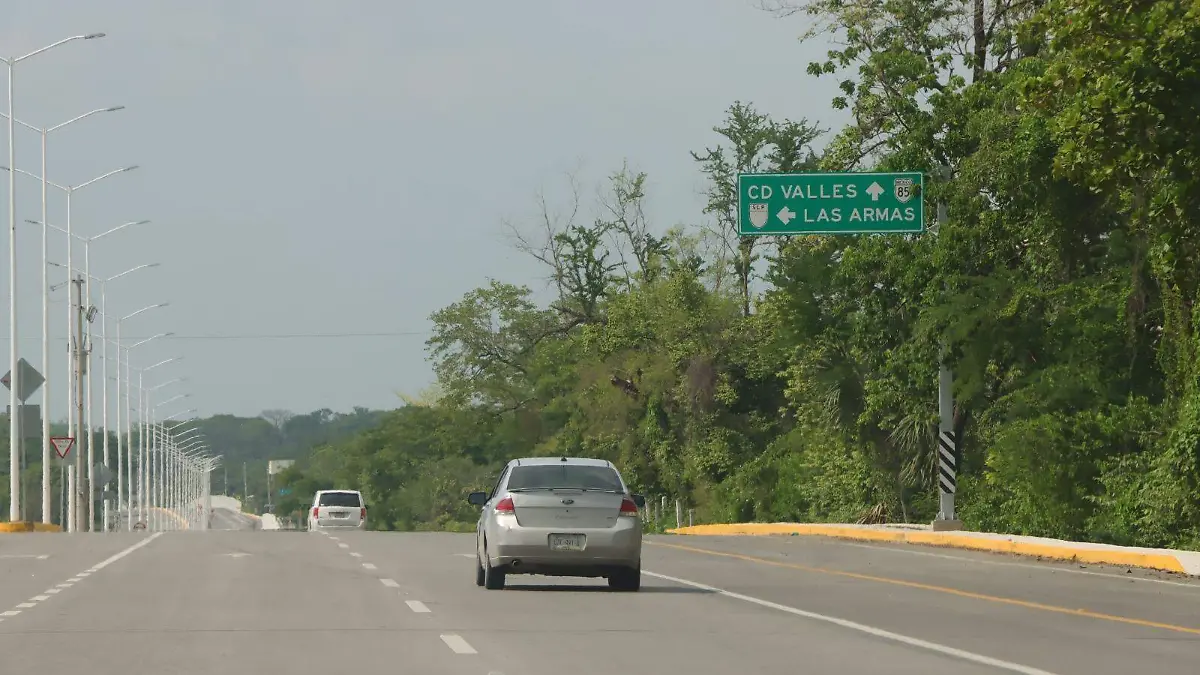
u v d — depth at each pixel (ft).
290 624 95.40
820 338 297.33
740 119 491.31
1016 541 188.14
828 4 263.08
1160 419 213.87
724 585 133.08
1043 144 225.97
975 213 236.63
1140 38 129.90
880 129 261.24
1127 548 166.30
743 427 412.16
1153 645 84.17
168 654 79.20
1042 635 89.51
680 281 415.64
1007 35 252.01
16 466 347.15
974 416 272.10
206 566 157.79
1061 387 228.84
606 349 432.25
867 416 266.77
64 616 101.35
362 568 153.79
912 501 284.82
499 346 556.10
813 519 315.37
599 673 71.15
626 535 123.75
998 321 235.20
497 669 72.54
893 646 83.35
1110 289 233.55
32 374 387.96
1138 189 190.80
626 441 448.24
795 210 228.63
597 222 508.53
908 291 244.01
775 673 71.26
